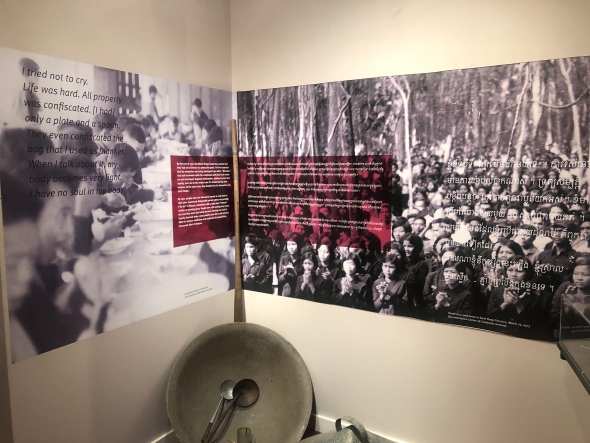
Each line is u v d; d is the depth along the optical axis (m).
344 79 1.61
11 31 1.12
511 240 1.36
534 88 1.29
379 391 1.66
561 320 1.27
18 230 1.17
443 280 1.48
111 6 1.37
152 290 1.57
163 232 1.60
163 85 1.56
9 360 1.17
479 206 1.40
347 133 1.62
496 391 1.44
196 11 1.69
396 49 1.50
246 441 1.57
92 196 1.35
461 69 1.39
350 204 1.64
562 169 1.27
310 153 1.71
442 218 1.46
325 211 1.70
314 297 1.77
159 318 1.61
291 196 1.78
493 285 1.40
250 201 1.89
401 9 1.48
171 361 1.67
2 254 1.14
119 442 1.49
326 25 1.64
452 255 1.46
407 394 1.60
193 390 1.69
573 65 1.24
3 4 1.10
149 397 1.59
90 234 1.35
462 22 1.38
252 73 1.83
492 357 1.44
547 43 1.27
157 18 1.53
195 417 1.65
